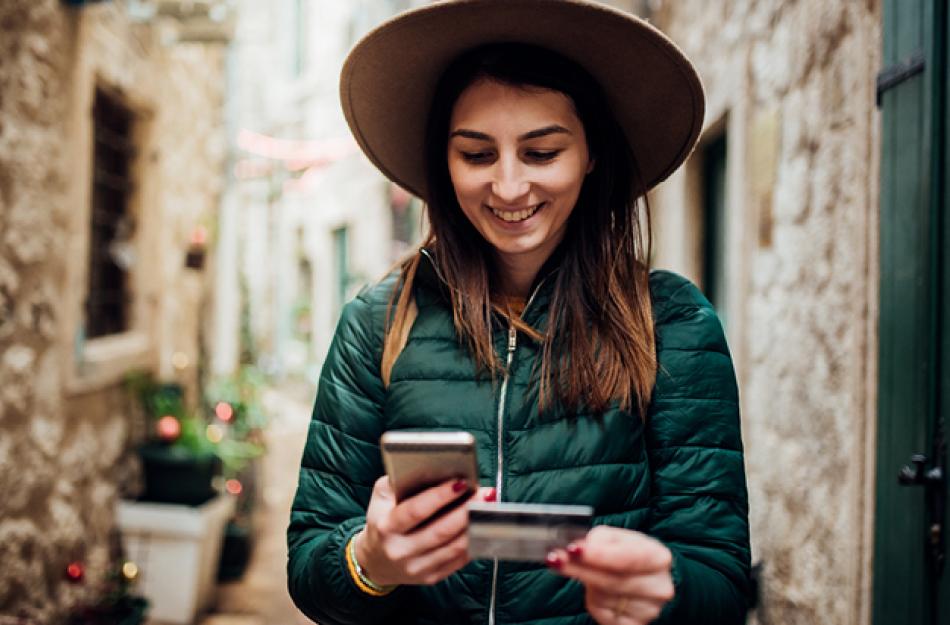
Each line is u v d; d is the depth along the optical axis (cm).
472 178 114
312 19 1342
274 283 1457
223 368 648
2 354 278
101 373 370
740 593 111
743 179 330
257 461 541
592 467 111
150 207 450
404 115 133
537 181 112
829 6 239
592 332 116
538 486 110
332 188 1285
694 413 115
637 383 114
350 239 1216
